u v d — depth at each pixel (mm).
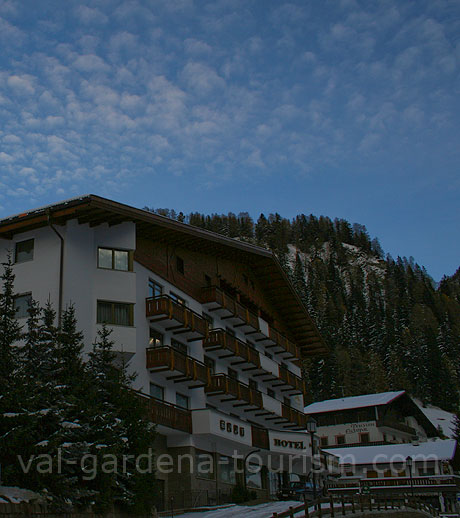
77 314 29781
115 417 24047
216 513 30219
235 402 40656
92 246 31609
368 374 130500
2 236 31688
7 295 22141
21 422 19406
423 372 134875
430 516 42031
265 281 50688
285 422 48125
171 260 38000
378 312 179000
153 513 25844
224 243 40594
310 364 128000
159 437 33062
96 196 29328
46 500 19516
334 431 80375
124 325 31219
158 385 33844
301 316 54656
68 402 21438
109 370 25953
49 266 30469
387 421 79375
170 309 33812
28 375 21109
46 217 29766
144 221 32688
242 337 45719
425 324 165375
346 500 38938
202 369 36188
